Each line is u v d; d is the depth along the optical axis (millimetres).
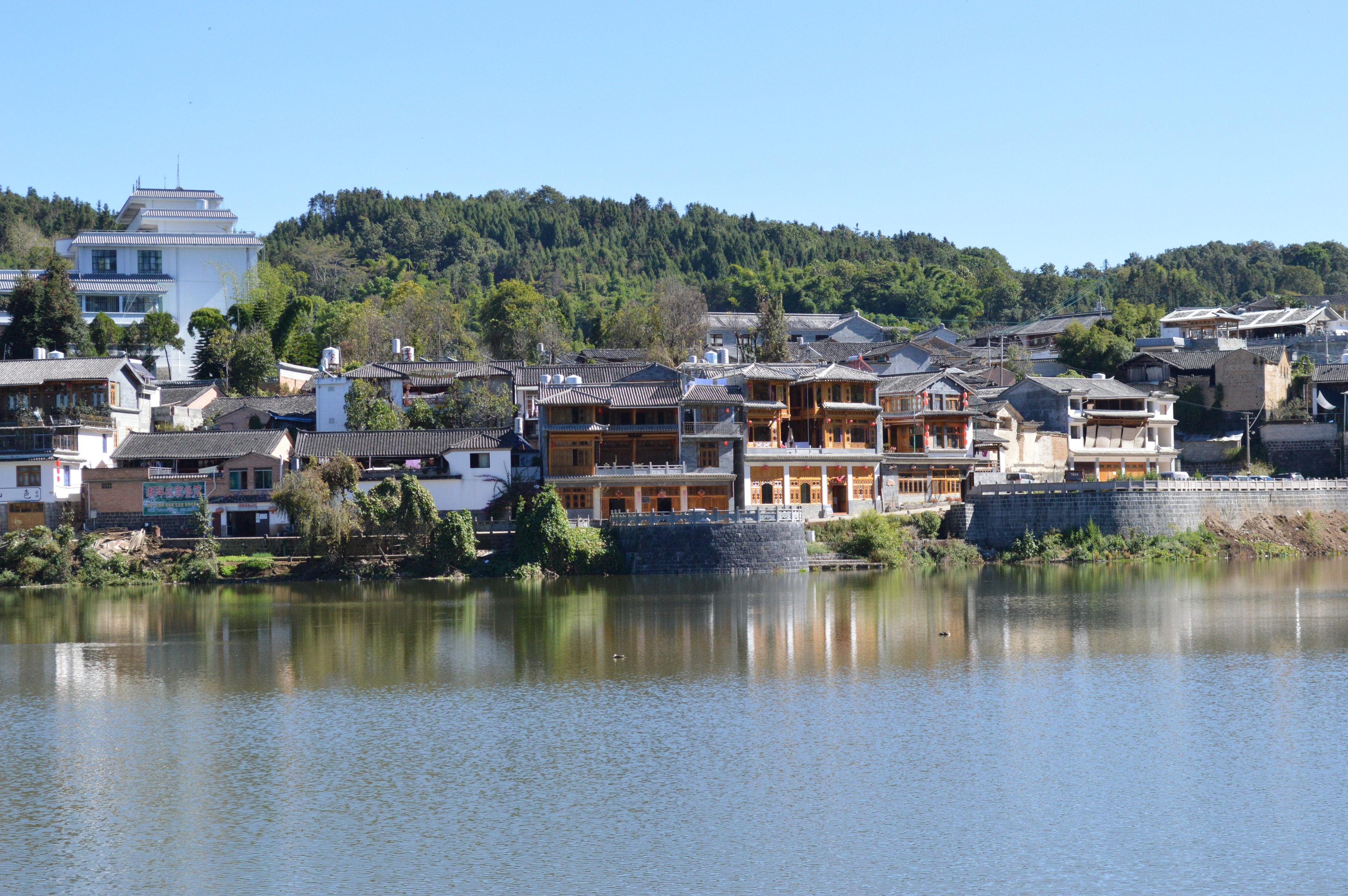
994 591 99062
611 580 106312
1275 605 91375
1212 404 159375
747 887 39531
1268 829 43719
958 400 135500
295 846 43281
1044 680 65750
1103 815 45156
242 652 75312
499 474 118125
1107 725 56562
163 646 77500
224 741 55500
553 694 63469
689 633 80000
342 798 47906
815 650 74188
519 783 49344
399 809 46625
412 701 62406
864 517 117625
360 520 108750
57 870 41406
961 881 39812
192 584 106375
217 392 148000
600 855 42094
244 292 185750
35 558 106688
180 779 50406
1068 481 138625
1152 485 122875
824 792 47906
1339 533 130500
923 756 52188
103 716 60062
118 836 44344
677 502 120438
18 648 77500
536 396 131625
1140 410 152750
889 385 135125
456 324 189375
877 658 71812
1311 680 65125
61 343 156125
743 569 110000
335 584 105500
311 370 167875
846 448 127312
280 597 98188
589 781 49500
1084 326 193375
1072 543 121062
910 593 97938
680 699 62156
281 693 64375
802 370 129375
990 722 57219
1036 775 49562
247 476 114875
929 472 134125
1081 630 80625
